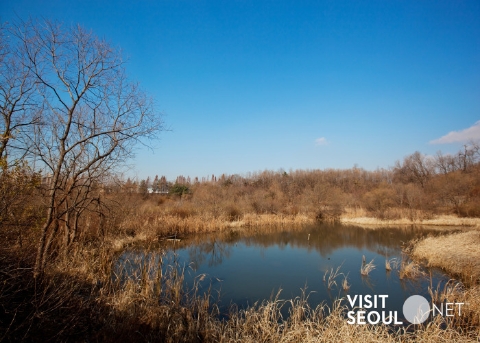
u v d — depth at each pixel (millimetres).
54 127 9531
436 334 6355
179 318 6648
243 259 14805
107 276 8656
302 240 20531
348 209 37969
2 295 4660
